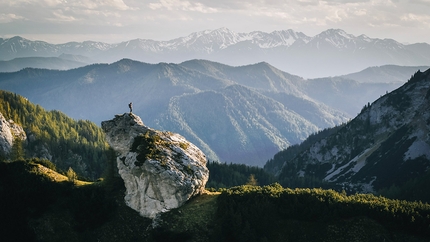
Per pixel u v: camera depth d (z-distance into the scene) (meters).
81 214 79.25
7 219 77.56
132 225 78.62
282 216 77.00
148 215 79.44
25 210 79.25
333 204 78.06
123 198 83.69
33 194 81.81
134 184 81.19
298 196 81.06
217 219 76.38
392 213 74.88
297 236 73.88
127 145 85.75
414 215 74.88
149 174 79.25
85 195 83.19
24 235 75.81
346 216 76.19
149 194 79.88
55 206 81.19
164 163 80.25
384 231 72.69
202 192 85.94
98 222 78.75
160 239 74.50
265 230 74.56
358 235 72.19
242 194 81.31
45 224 77.75
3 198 81.00
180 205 80.38
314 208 76.94
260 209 76.81
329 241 72.12
